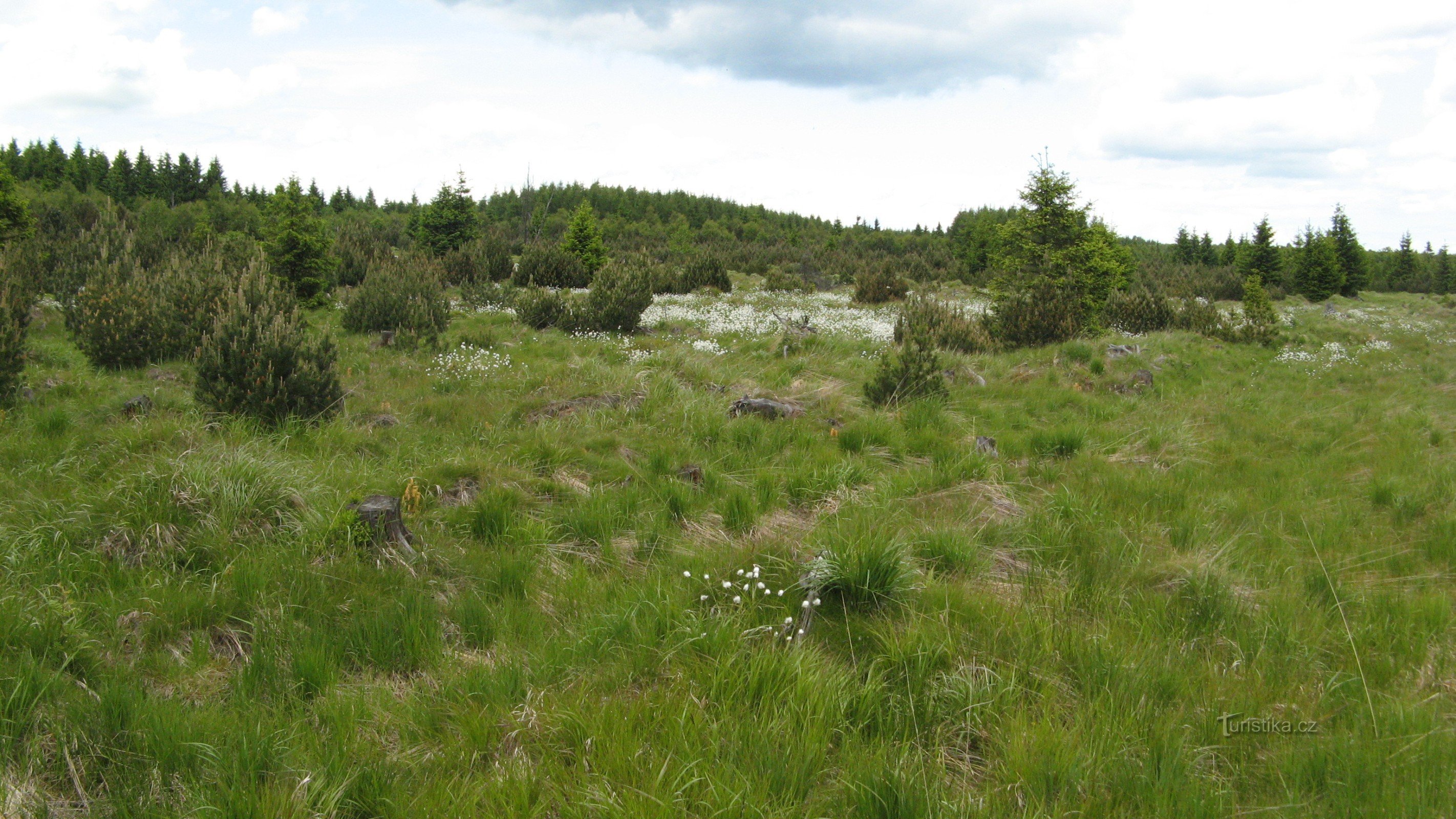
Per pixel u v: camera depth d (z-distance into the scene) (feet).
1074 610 14.62
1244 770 10.27
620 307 53.31
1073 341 50.24
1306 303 132.67
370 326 48.88
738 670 11.69
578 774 9.73
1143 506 21.15
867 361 44.93
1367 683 12.57
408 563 15.80
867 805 9.16
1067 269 61.21
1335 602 15.42
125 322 34.30
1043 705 11.31
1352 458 29.27
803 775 9.68
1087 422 32.94
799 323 56.90
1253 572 17.11
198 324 34.68
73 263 55.47
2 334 25.20
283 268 60.03
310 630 13.12
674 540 18.10
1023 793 9.65
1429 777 9.90
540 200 285.43
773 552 16.29
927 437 27.63
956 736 10.98
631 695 11.64
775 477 22.39
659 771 9.68
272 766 9.66
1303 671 12.83
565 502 20.42
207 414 24.34
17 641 11.73
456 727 10.77
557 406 29.12
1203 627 14.28
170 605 13.34
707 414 28.27
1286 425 35.32
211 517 16.08
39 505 16.28
